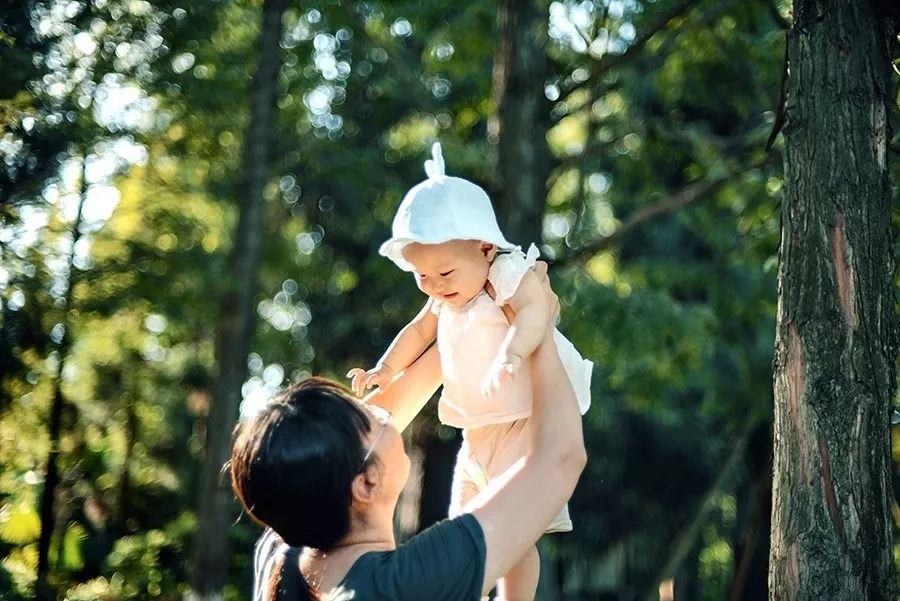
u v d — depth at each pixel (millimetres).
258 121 12133
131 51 9773
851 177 3721
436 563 2535
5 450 10758
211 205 14602
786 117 3896
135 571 12133
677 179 15711
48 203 8844
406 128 15742
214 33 11516
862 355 3637
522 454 3221
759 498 9969
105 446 12766
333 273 17312
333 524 2617
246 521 14641
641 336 13469
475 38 11977
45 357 10273
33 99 8062
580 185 13484
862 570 3555
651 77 12977
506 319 3225
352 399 2709
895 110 4660
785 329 3752
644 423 19094
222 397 12125
